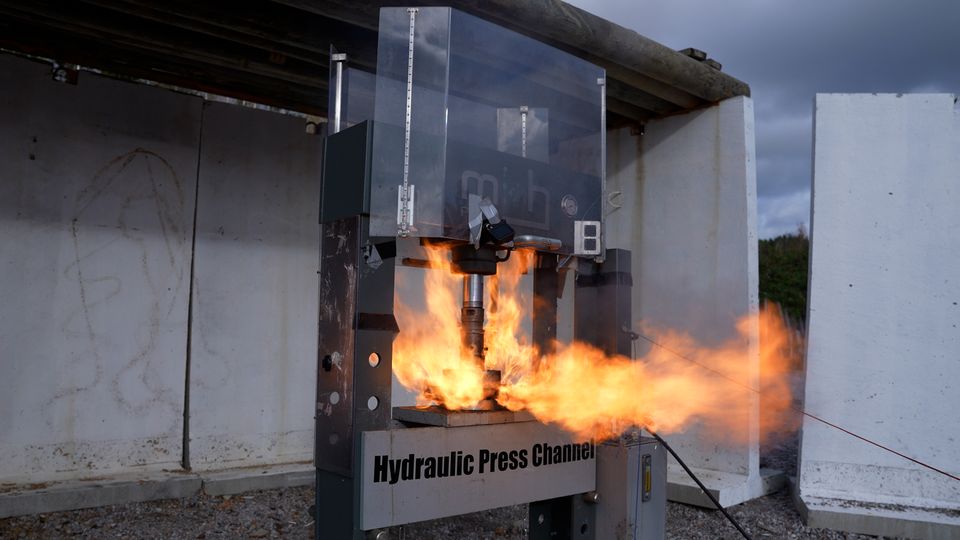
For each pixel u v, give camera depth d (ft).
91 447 14.69
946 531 13.52
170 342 15.74
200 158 16.29
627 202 18.89
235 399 16.51
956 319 14.92
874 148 15.57
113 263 15.07
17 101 14.10
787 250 56.13
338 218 7.61
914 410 15.07
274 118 17.37
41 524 12.82
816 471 15.48
